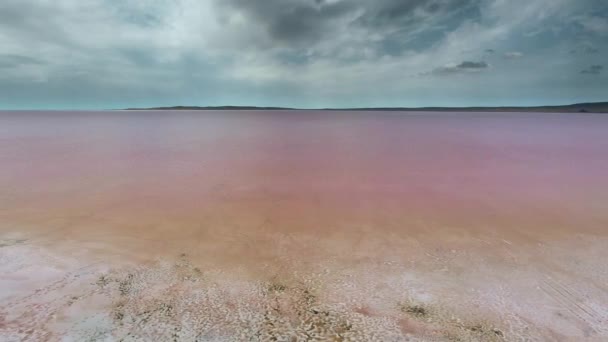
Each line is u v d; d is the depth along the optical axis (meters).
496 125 41.62
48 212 7.50
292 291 4.38
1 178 10.83
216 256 5.39
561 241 5.96
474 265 5.11
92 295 4.22
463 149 18.48
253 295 4.27
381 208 7.94
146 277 4.70
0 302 4.02
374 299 4.20
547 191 9.30
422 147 19.55
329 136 27.22
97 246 5.72
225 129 35.72
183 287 4.45
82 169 12.48
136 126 40.25
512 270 4.95
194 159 15.06
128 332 3.54
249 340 3.44
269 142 22.78
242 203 8.31
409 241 6.03
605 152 16.86
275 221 7.05
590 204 8.05
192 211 7.67
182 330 3.58
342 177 11.27
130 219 7.11
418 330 3.63
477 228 6.63
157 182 10.49
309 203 8.33
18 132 29.89
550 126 38.47
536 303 4.11
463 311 3.96
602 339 3.47
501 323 3.74
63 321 3.70
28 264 5.04
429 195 9.01
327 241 6.03
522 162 14.00
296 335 3.53
